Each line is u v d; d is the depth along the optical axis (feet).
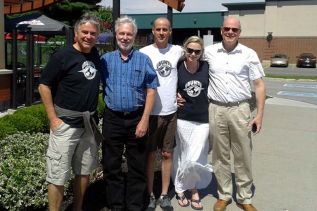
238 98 13.94
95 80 11.94
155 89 12.91
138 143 13.39
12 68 34.17
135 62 12.71
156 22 13.61
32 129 21.70
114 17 28.04
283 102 46.32
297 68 140.56
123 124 13.00
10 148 15.78
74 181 13.03
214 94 14.19
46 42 52.08
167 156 14.53
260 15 163.84
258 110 14.10
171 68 13.83
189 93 14.19
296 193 16.81
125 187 14.51
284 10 159.74
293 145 25.05
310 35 157.48
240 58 13.69
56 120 11.78
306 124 32.09
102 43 55.26
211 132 14.53
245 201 14.79
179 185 15.01
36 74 41.34
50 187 12.23
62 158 11.95
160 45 13.79
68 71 11.56
